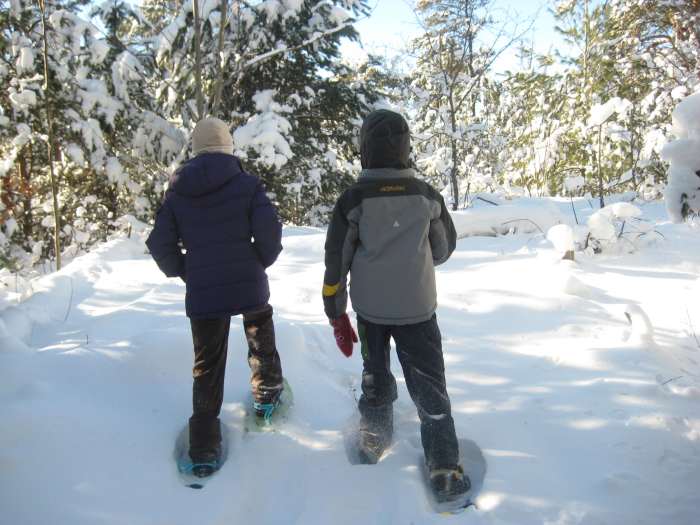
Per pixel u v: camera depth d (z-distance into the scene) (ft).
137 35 31.40
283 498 7.05
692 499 6.15
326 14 30.71
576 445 7.23
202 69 28.17
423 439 6.94
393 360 9.78
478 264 14.71
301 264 16.10
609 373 8.73
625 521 5.95
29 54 25.63
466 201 31.30
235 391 8.98
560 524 5.98
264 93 29.37
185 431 8.17
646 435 7.23
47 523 6.26
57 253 25.08
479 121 43.52
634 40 28.86
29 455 7.07
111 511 6.52
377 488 6.97
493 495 6.52
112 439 7.59
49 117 24.50
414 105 37.29
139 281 15.25
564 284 12.34
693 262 14.56
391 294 6.92
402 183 6.93
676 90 25.18
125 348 9.48
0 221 28.02
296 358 9.82
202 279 7.49
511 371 9.17
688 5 25.98
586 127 27.30
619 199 25.43
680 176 9.44
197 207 7.52
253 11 28.53
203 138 7.75
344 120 35.50
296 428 8.21
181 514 6.62
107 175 29.04
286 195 33.99
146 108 30.17
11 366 8.75
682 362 9.10
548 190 32.09
